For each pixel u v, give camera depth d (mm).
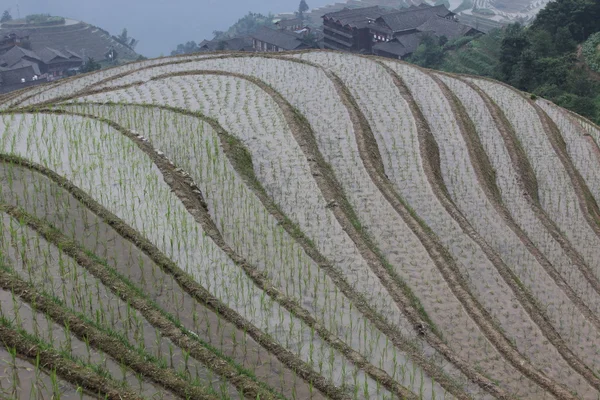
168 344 12703
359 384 13000
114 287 13992
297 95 31281
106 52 119000
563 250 24109
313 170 23234
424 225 22344
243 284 15578
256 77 33969
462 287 19031
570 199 28453
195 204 18891
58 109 25172
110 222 16750
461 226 22984
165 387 11367
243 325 14000
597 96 53531
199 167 22156
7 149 20328
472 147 29391
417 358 14445
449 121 31469
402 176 25828
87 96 31047
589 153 33750
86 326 12273
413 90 34750
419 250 20359
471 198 25953
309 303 15992
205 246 16891
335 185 23219
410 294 18078
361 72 36156
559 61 58156
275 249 18156
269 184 22359
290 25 116500
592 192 30422
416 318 16344
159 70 36750
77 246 15242
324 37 96375
